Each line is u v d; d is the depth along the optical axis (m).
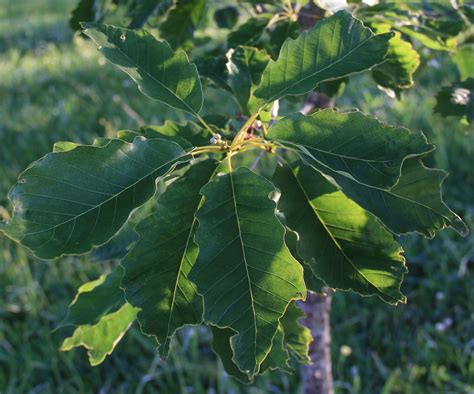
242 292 0.56
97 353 0.79
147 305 0.59
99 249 0.77
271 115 0.72
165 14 0.87
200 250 0.56
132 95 3.02
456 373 1.71
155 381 1.76
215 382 1.74
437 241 2.01
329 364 1.11
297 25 0.82
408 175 0.60
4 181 2.46
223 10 0.95
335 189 0.66
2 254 2.09
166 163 0.57
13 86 3.35
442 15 0.82
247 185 0.57
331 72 0.63
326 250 0.66
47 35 4.27
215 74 0.80
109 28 0.65
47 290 2.00
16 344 1.84
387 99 2.37
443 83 2.53
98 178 0.55
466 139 2.28
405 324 1.86
